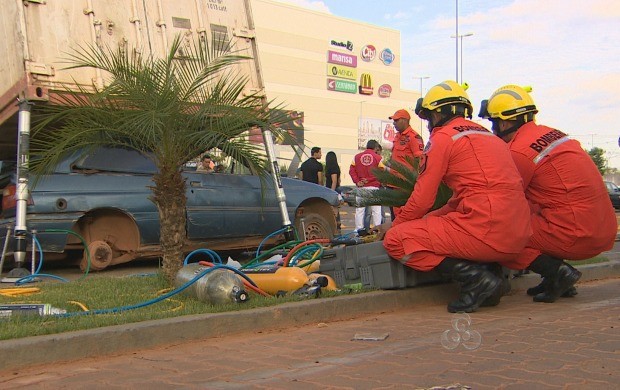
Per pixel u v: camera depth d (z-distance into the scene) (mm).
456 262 5871
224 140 6484
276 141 7789
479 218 5648
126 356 4398
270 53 66750
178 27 8914
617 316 5559
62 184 7922
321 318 5555
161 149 6352
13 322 4652
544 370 3869
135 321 4750
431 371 3895
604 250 6320
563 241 6156
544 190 6191
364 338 4816
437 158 5789
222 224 8953
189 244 8781
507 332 4941
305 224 9844
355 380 3756
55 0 8047
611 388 3518
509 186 5672
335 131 72625
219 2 9367
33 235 7652
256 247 9633
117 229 8492
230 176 9172
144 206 8406
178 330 4750
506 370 3887
